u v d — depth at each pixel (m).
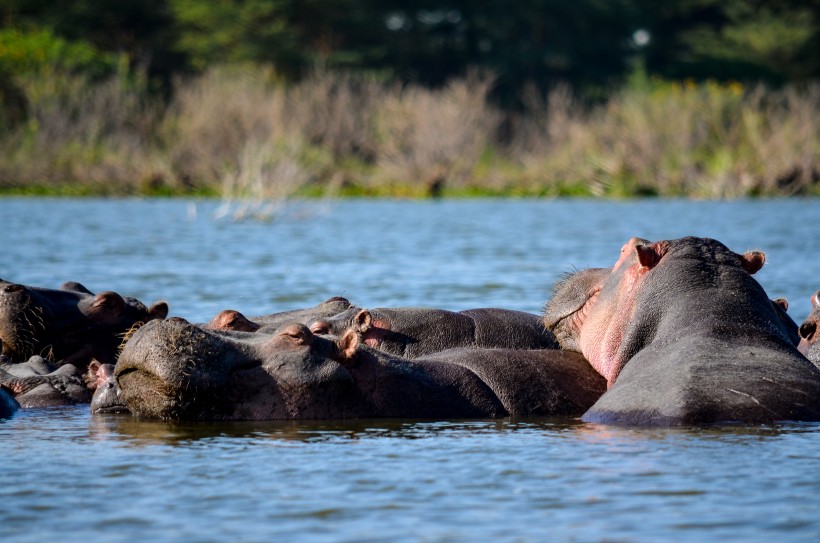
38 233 78.62
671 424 22.77
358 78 156.75
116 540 16.44
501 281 53.00
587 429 23.52
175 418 24.44
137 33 187.25
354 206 113.94
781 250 65.94
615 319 26.89
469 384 26.14
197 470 20.25
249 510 17.77
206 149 131.88
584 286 28.84
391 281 53.09
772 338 24.89
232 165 128.25
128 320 32.59
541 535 16.47
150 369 24.12
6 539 16.55
